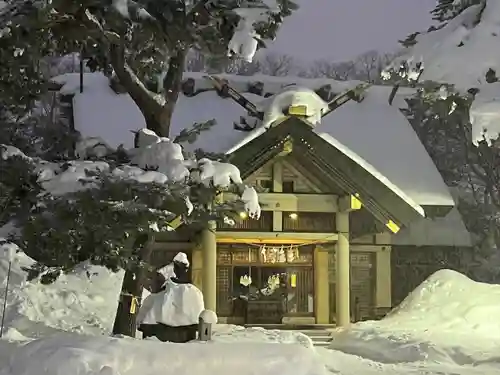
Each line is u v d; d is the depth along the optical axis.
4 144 13.70
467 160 34.00
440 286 25.22
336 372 16.08
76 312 20.70
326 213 24.61
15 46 12.77
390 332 22.08
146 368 10.87
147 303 16.22
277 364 11.66
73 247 13.05
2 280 20.72
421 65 25.67
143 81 15.60
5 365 10.98
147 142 14.16
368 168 23.42
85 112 26.62
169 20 12.91
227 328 22.55
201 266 24.47
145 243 14.55
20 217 12.95
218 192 13.99
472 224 31.72
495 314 23.22
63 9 12.95
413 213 23.53
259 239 24.59
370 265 26.70
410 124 30.45
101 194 12.45
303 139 23.00
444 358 19.05
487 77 24.25
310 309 26.58
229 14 12.83
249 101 25.55
